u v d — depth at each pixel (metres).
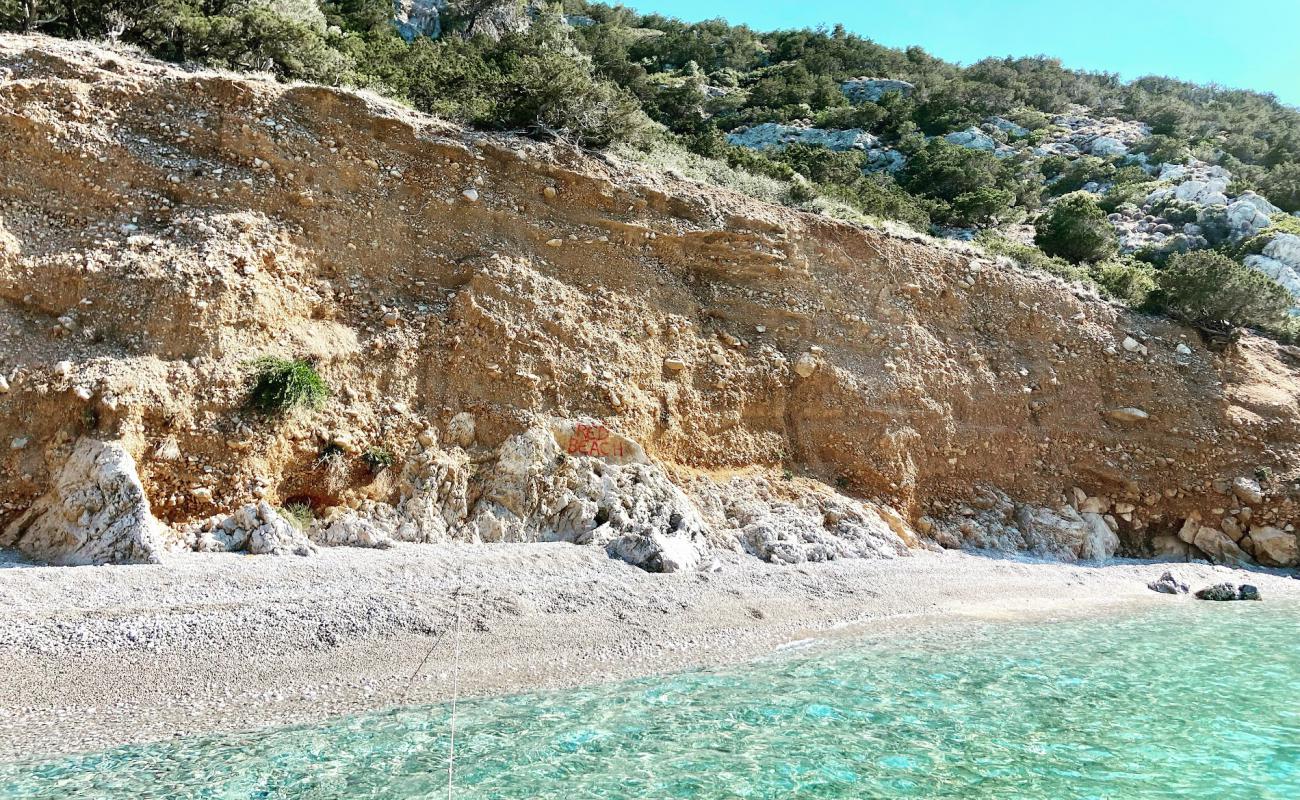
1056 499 21.47
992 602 15.28
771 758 7.63
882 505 19.02
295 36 20.72
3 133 13.97
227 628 9.29
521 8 54.59
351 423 14.20
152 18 19.52
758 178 27.62
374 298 16.16
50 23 18.72
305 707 8.30
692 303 19.98
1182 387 24.09
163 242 14.09
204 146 16.06
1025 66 89.69
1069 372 23.50
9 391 11.79
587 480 15.51
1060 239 36.91
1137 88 79.38
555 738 7.87
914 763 7.68
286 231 15.68
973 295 24.06
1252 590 17.36
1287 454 23.00
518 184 19.33
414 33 45.31
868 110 65.06
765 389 19.34
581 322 17.78
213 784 6.58
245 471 12.69
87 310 12.95
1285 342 28.16
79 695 7.91
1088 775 7.56
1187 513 22.11
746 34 88.75
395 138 18.23
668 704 8.98
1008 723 8.88
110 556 10.77
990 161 53.53
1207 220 43.84
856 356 20.94
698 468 17.78
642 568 13.72
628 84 55.53
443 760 7.24
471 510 14.52
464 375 15.77
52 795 6.26
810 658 11.05
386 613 10.27
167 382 12.56
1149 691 10.21
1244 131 66.44
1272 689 10.40
